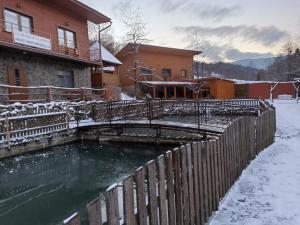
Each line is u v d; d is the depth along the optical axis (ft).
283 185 22.06
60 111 60.75
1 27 64.18
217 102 95.25
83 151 53.78
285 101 127.95
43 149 54.39
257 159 30.81
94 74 100.68
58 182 35.91
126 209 10.11
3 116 48.34
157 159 12.24
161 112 82.58
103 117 68.03
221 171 19.99
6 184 35.58
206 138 50.83
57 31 81.51
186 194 14.56
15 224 25.04
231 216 17.33
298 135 48.03
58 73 81.00
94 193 31.89
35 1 74.38
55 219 25.63
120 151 53.26
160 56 151.53
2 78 64.54
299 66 212.23
